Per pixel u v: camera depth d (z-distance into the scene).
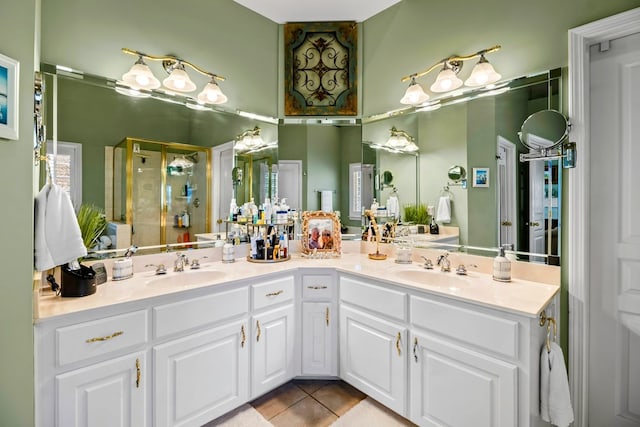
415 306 1.63
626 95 1.52
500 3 1.87
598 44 1.58
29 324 1.14
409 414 1.67
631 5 1.42
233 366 1.75
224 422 1.73
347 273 1.99
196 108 2.18
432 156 2.19
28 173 1.14
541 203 1.69
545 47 1.69
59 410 1.20
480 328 1.39
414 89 2.14
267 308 1.92
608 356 1.55
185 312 1.56
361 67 2.62
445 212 2.12
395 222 2.41
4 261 1.09
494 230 1.89
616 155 1.54
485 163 1.93
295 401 1.92
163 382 1.48
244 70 2.44
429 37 2.20
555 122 1.60
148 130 1.97
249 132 2.46
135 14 1.91
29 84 1.15
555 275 1.64
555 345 1.33
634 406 1.50
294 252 2.62
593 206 1.59
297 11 2.50
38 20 1.45
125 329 1.37
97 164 1.79
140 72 1.80
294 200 2.63
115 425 1.34
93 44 1.76
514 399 1.29
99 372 1.30
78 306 1.28
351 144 2.62
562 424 1.26
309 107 2.62
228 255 2.20
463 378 1.45
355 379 1.94
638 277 1.48
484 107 1.93
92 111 1.77
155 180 2.00
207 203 2.23
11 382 1.10
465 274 1.88
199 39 2.19
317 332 2.08
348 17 2.58
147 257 1.95
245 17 2.44
